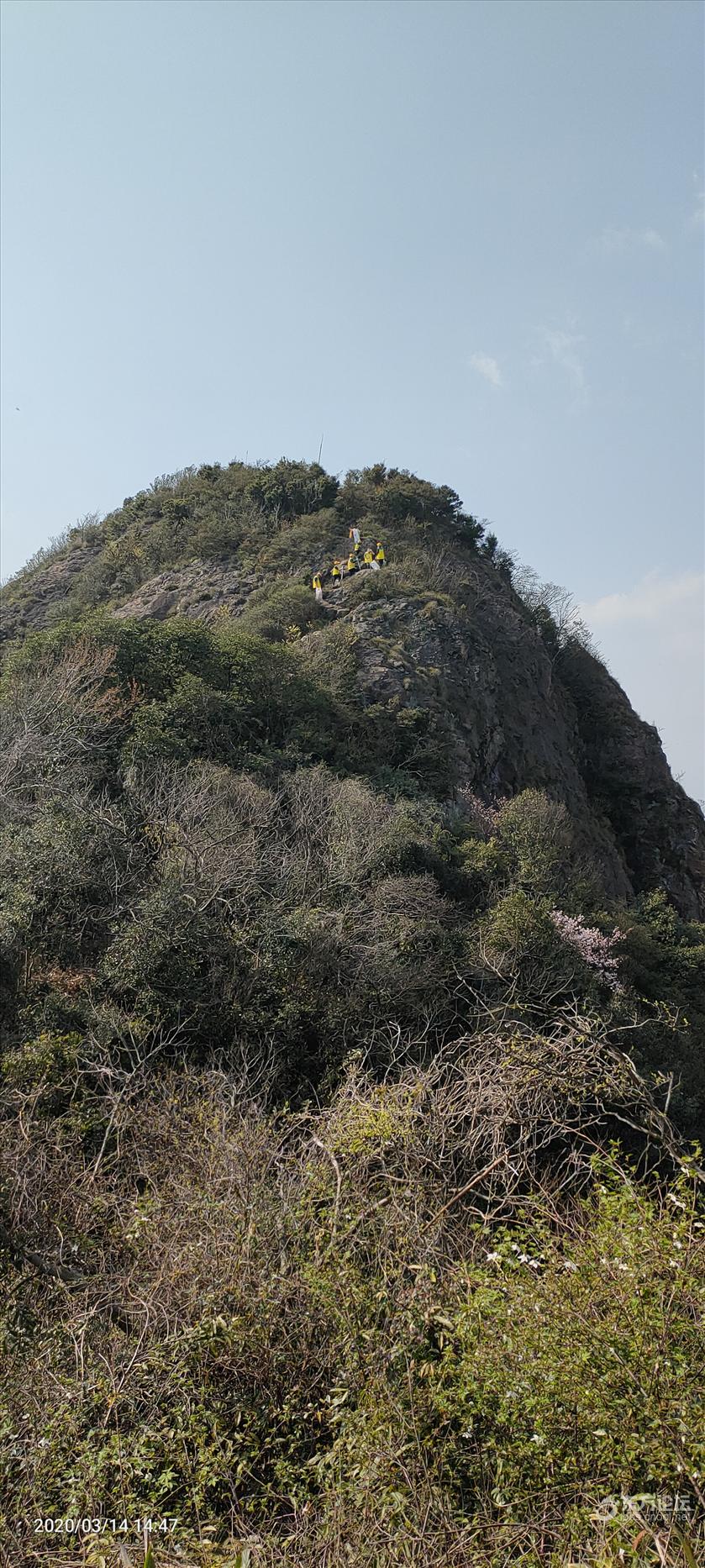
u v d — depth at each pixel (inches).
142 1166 321.4
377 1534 177.0
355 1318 226.2
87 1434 215.5
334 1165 269.6
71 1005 509.4
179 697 892.6
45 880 593.6
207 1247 252.2
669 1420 173.9
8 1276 265.0
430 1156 282.4
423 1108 305.4
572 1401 183.9
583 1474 179.6
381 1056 525.7
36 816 671.1
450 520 1829.5
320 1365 226.4
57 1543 197.6
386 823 785.6
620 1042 593.9
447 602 1344.7
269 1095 481.4
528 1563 168.7
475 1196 285.4
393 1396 203.2
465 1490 192.4
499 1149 291.0
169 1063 494.6
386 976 571.8
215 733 898.1
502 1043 314.5
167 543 1643.7
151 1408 222.1
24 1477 210.5
